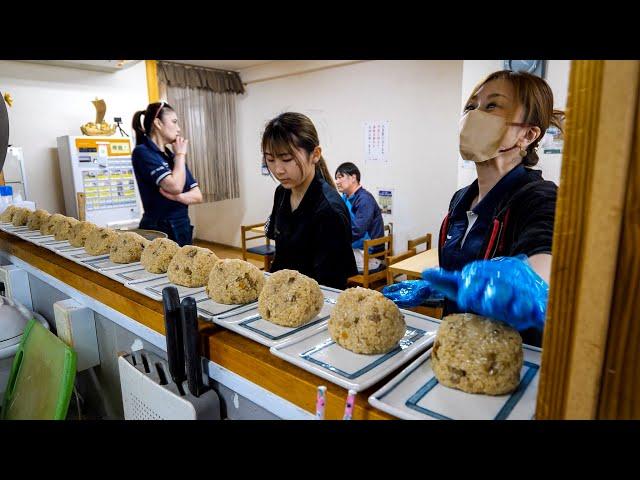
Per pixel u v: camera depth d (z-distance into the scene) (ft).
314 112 16.43
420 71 13.19
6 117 4.58
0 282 5.88
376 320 2.29
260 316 2.90
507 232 3.13
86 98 13.41
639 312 1.29
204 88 17.81
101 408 4.71
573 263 1.38
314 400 2.09
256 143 18.90
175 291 2.68
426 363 2.26
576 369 1.44
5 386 4.75
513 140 3.21
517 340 1.95
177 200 8.59
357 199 12.10
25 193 11.47
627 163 1.23
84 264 4.40
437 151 13.21
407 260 9.29
